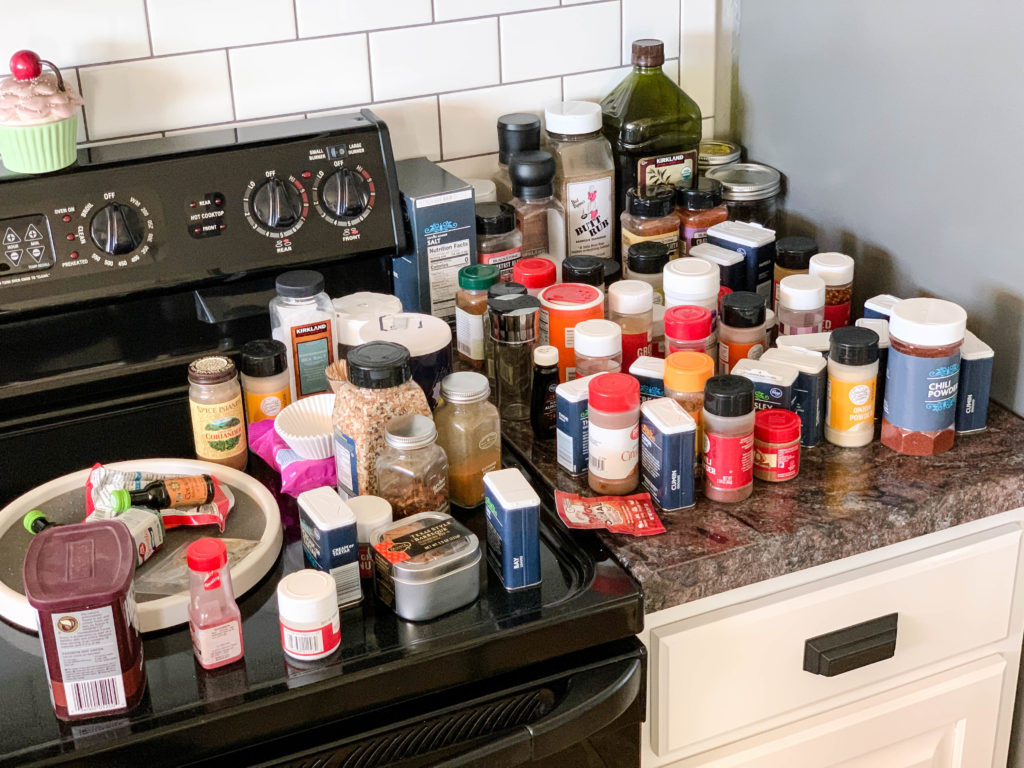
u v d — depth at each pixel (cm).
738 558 106
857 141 140
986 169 121
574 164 148
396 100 148
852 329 120
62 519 109
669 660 108
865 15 133
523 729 93
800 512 111
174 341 133
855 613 115
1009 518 120
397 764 91
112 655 85
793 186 155
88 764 83
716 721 114
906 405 117
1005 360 125
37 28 127
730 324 125
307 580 93
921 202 131
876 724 122
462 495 112
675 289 127
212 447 118
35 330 125
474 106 153
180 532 107
